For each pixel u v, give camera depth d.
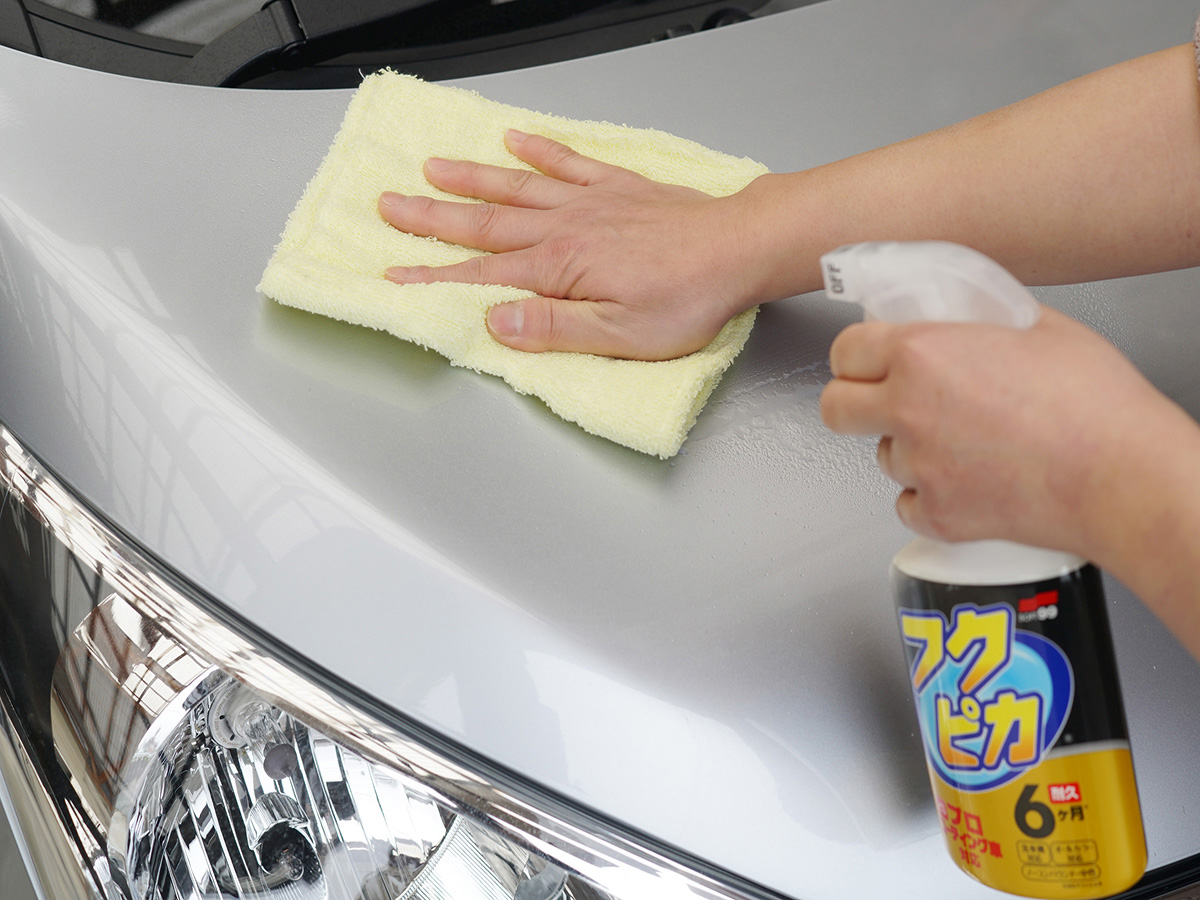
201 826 0.47
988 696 0.39
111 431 0.53
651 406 0.55
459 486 0.52
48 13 0.74
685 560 0.51
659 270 0.59
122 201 0.63
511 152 0.71
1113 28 0.81
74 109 0.67
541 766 0.45
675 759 0.46
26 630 0.52
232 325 0.58
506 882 0.46
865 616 0.50
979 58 0.79
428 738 0.46
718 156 0.71
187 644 0.48
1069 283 0.58
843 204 0.58
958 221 0.56
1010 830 0.39
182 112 0.69
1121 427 0.34
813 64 0.78
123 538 0.50
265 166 0.68
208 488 0.51
